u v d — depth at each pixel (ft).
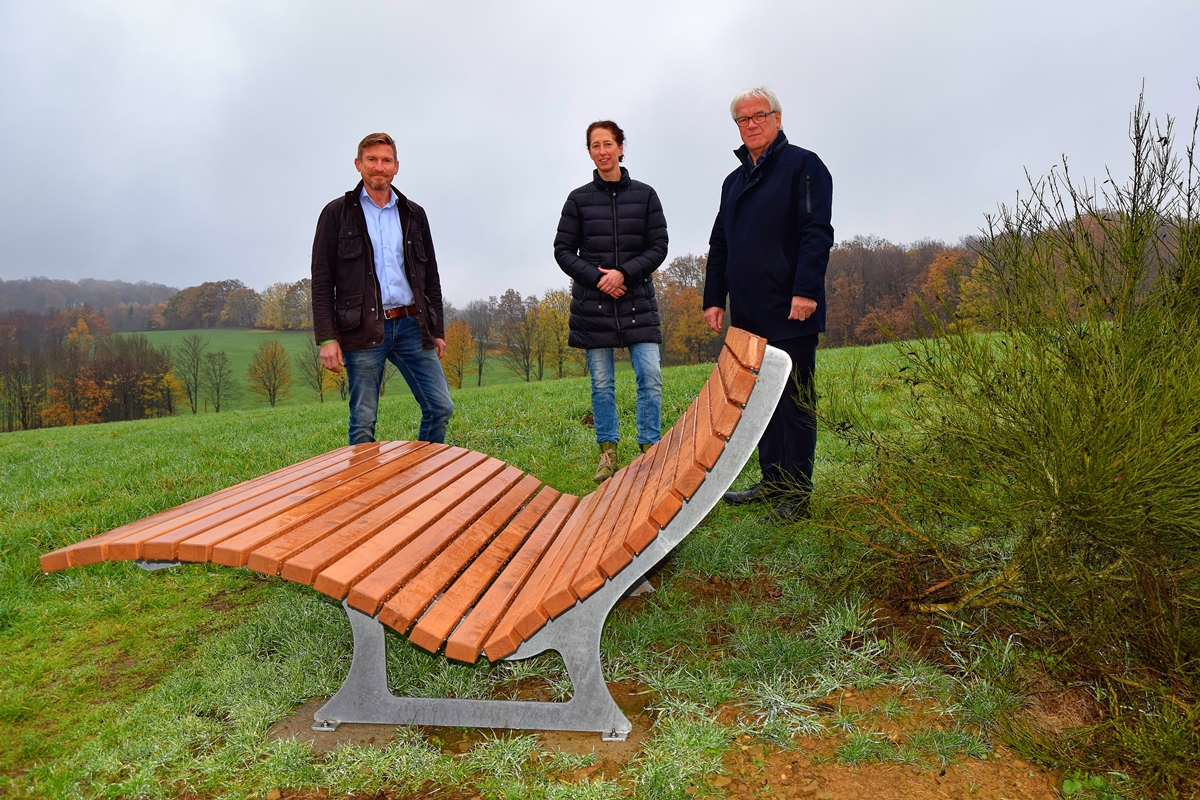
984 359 8.55
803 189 12.50
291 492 9.25
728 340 9.61
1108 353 7.82
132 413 260.42
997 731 7.36
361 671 7.95
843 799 6.51
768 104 12.65
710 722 7.61
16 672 10.14
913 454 9.68
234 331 415.03
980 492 8.86
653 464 9.55
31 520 19.27
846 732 7.46
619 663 9.08
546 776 7.09
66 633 11.56
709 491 7.02
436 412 16.62
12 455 39.09
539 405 30.89
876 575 9.87
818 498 11.02
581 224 17.43
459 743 7.79
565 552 8.68
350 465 11.14
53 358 266.77
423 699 7.93
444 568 8.09
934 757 7.04
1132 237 7.88
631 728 7.77
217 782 7.21
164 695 8.98
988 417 8.51
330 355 14.99
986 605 8.88
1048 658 8.05
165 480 22.74
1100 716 7.39
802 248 12.36
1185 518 6.99
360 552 7.63
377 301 15.03
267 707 8.41
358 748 7.59
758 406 6.97
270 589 12.92
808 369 12.81
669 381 36.76
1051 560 8.21
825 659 8.79
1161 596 7.54
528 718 7.75
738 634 9.47
